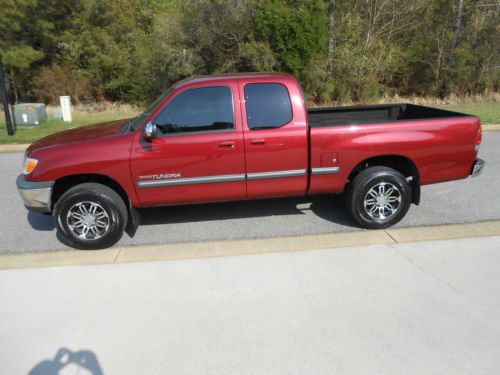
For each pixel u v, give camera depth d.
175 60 16.64
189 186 4.43
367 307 3.16
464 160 4.68
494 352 2.66
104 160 4.23
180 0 17.95
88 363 2.67
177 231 4.81
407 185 4.58
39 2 18.91
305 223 4.93
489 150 8.52
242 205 5.62
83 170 4.24
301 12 15.25
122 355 2.73
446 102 17.88
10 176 7.51
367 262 3.85
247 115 4.38
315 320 3.03
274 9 15.15
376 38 17.97
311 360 2.63
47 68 19.97
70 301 3.38
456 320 2.98
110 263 4.03
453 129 4.56
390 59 18.12
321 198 5.82
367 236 4.48
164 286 3.56
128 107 18.83
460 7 17.47
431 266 3.74
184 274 3.75
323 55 16.56
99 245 4.37
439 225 4.71
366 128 4.47
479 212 5.06
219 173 4.41
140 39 18.45
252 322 3.03
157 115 4.32
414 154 4.55
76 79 19.67
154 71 17.66
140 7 20.47
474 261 3.80
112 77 19.81
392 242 4.28
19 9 18.25
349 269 3.73
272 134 4.38
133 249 4.36
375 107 6.14
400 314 3.06
